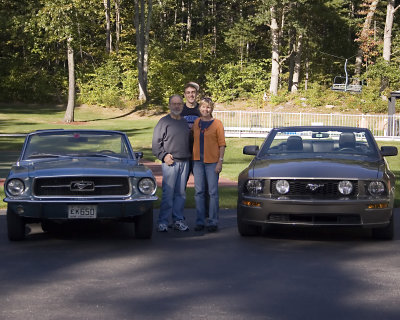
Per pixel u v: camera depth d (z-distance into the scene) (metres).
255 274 6.69
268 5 54.03
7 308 5.36
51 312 5.24
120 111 56.78
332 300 5.66
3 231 9.48
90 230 9.70
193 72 62.44
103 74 60.53
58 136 9.80
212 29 70.75
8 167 21.20
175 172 9.51
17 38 62.44
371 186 8.52
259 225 8.74
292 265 7.16
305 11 56.53
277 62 56.66
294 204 8.41
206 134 9.53
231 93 59.62
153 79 60.50
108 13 61.59
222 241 8.72
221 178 18.20
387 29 54.50
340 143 10.01
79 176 8.29
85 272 6.74
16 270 6.82
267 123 40.03
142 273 6.72
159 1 65.88
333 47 65.88
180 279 6.45
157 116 55.28
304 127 10.38
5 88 60.88
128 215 8.34
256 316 5.15
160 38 66.06
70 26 45.56
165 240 8.77
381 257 7.65
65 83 61.44
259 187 8.70
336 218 8.45
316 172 8.60
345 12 62.38
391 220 8.72
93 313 5.22
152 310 5.31
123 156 9.53
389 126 35.03
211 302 5.57
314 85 57.84
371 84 56.75
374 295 5.84
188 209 12.16
